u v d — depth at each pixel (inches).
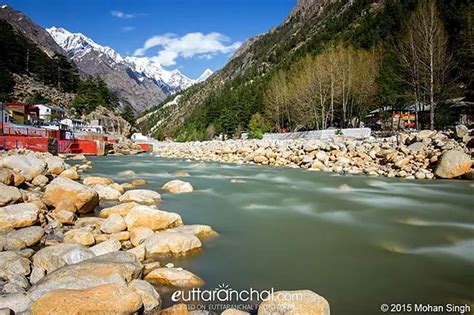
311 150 1184.8
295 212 497.4
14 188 406.9
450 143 916.6
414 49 1731.1
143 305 202.5
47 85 4338.1
